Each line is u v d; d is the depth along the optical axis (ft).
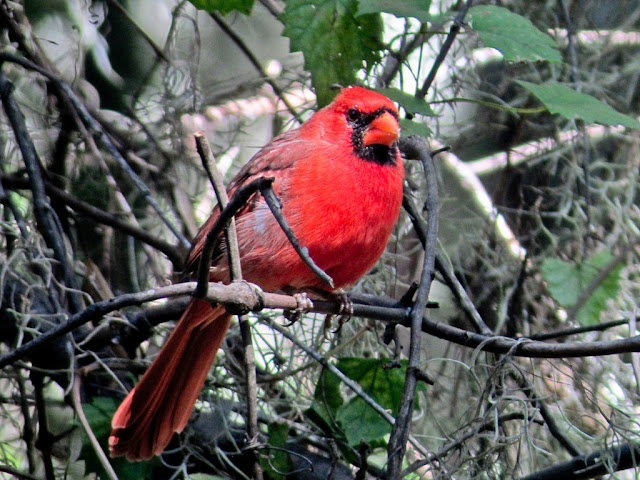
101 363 24.70
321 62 25.77
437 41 33.91
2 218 29.27
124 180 30.73
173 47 31.17
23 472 26.45
